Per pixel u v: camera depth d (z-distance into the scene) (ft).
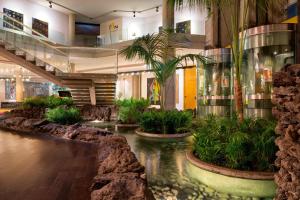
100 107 34.32
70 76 30.01
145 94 55.42
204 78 23.94
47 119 24.61
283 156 6.91
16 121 25.72
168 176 10.36
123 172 9.50
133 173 9.11
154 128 20.81
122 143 14.85
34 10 52.31
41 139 18.83
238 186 9.13
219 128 11.82
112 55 38.88
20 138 19.20
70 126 20.93
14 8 47.62
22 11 49.47
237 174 9.21
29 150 14.82
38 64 28.86
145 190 7.91
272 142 9.66
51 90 69.41
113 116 33.01
